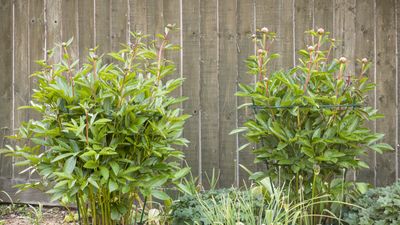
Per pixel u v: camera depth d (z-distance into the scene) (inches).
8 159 170.2
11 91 168.9
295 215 107.0
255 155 156.1
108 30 162.1
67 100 108.1
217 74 157.8
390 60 149.6
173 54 159.3
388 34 149.6
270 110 121.0
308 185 120.6
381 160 150.9
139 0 160.1
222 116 158.1
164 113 109.4
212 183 146.8
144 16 160.1
